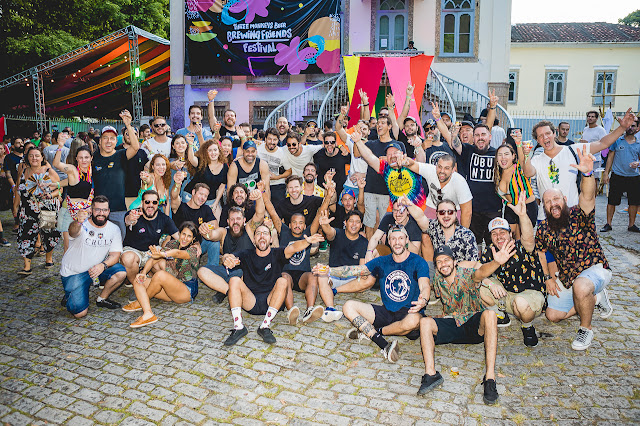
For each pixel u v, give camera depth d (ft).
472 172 20.88
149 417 12.29
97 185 21.76
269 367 14.74
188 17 51.90
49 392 13.42
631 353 15.01
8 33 75.36
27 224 23.41
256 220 19.83
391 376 14.25
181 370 14.57
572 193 18.93
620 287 20.36
